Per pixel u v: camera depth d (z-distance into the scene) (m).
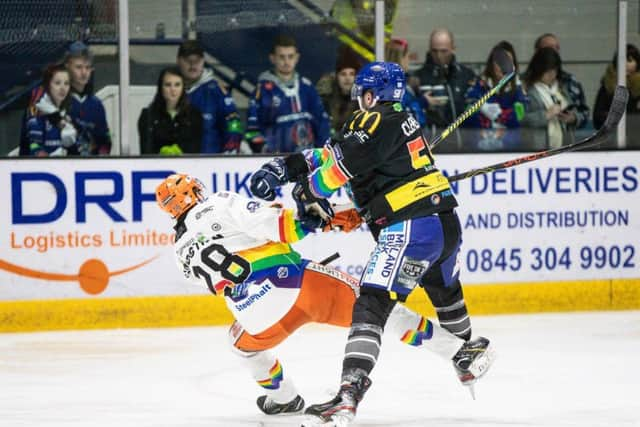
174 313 16.52
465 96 17.36
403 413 11.01
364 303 9.95
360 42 17.05
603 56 17.67
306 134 17.08
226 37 16.66
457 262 10.80
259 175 10.38
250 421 10.79
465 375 11.08
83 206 16.16
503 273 17.33
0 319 16.00
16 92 16.22
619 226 17.64
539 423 10.48
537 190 17.38
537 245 17.41
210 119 16.73
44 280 16.11
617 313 17.48
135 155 16.30
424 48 17.19
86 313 16.25
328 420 9.41
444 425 10.41
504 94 17.42
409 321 10.70
